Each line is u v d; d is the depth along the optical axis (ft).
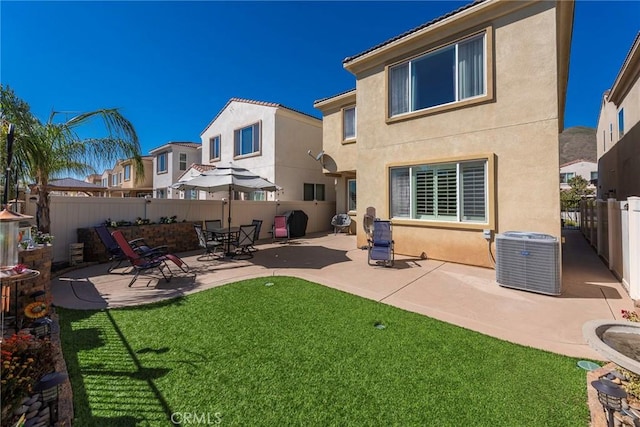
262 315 15.58
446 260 27.91
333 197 66.54
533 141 23.04
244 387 9.66
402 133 30.89
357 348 12.15
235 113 62.90
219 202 42.16
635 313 12.71
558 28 24.57
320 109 50.62
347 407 8.74
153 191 93.09
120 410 8.55
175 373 10.38
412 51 29.89
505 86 24.29
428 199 29.30
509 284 19.85
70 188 56.18
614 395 7.22
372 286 20.67
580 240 40.93
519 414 8.35
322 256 31.68
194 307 16.65
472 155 25.81
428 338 13.00
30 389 8.23
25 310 12.64
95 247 28.32
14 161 20.72
